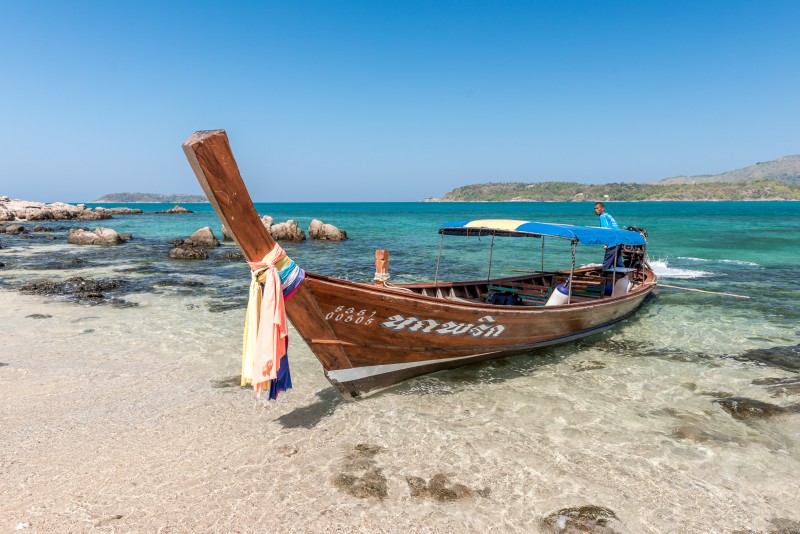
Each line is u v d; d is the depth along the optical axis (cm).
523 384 762
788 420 634
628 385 761
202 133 446
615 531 420
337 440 571
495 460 532
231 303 1323
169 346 941
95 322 1114
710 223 5366
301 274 543
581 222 5994
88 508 437
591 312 954
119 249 2736
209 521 422
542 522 430
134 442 562
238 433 587
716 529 427
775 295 1448
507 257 2475
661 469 520
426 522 426
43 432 582
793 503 465
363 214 9406
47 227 4409
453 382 765
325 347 618
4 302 1298
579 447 564
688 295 1455
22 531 404
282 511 437
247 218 479
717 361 874
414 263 2230
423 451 548
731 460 540
